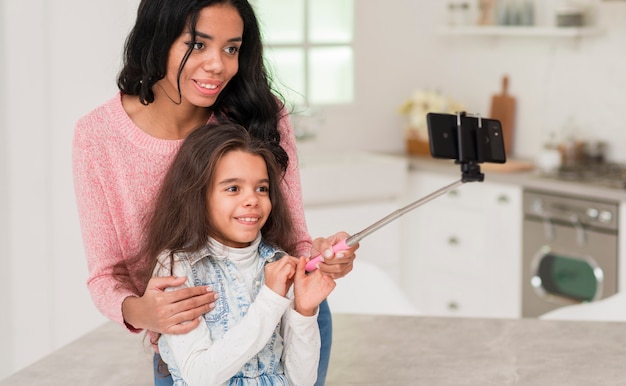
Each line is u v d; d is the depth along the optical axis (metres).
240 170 1.51
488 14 5.17
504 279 4.56
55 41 3.38
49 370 1.95
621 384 1.83
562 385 1.82
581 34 4.68
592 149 4.70
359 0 5.35
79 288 3.53
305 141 5.18
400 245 5.04
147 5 1.56
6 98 3.44
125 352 2.07
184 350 1.46
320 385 1.73
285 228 1.66
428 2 5.53
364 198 4.82
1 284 3.54
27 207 3.50
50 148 3.46
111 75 3.33
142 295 1.63
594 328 2.20
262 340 1.44
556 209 4.24
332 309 2.76
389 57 5.47
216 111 1.73
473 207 4.67
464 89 5.52
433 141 1.46
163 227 1.54
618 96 4.66
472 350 2.04
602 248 4.06
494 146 1.50
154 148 1.66
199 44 1.53
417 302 5.05
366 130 5.45
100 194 1.66
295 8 5.19
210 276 1.54
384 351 2.04
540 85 5.05
